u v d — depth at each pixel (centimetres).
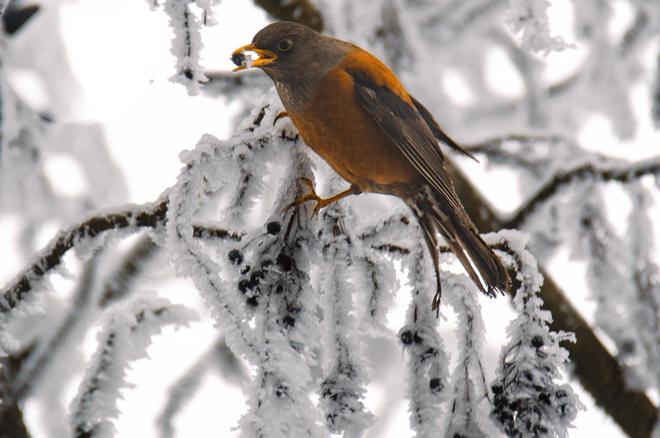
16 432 783
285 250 525
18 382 841
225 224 596
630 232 850
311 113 662
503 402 531
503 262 630
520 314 561
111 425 620
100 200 1053
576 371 962
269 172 582
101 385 625
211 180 560
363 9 973
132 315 650
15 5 991
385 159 671
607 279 851
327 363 545
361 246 585
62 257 646
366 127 663
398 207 655
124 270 898
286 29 686
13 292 645
